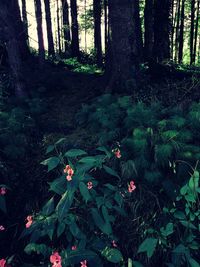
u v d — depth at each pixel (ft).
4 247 15.61
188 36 84.79
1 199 14.34
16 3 46.34
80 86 31.19
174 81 26.02
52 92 30.27
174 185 15.03
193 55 75.05
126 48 24.52
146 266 14.37
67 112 24.84
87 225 14.74
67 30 75.15
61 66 47.47
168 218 14.65
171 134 16.33
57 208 12.26
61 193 12.90
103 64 57.26
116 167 16.70
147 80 26.22
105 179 16.49
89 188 13.30
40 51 39.32
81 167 12.76
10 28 26.50
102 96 23.61
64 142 19.47
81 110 23.07
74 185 12.33
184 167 15.28
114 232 15.08
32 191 17.43
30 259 15.20
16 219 16.52
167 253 14.23
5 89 27.86
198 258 13.80
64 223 13.12
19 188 17.67
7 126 20.58
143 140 16.47
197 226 14.39
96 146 18.51
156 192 15.48
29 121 22.13
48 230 12.87
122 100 21.03
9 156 18.62
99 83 29.04
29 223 12.98
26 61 46.16
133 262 13.38
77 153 13.09
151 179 15.26
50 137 20.86
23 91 27.35
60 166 17.57
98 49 56.03
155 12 44.75
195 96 21.57
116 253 12.77
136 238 14.80
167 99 22.07
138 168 15.84
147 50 49.78
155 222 14.75
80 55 67.87
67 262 12.15
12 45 26.66
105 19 58.49
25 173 18.33
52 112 25.07
